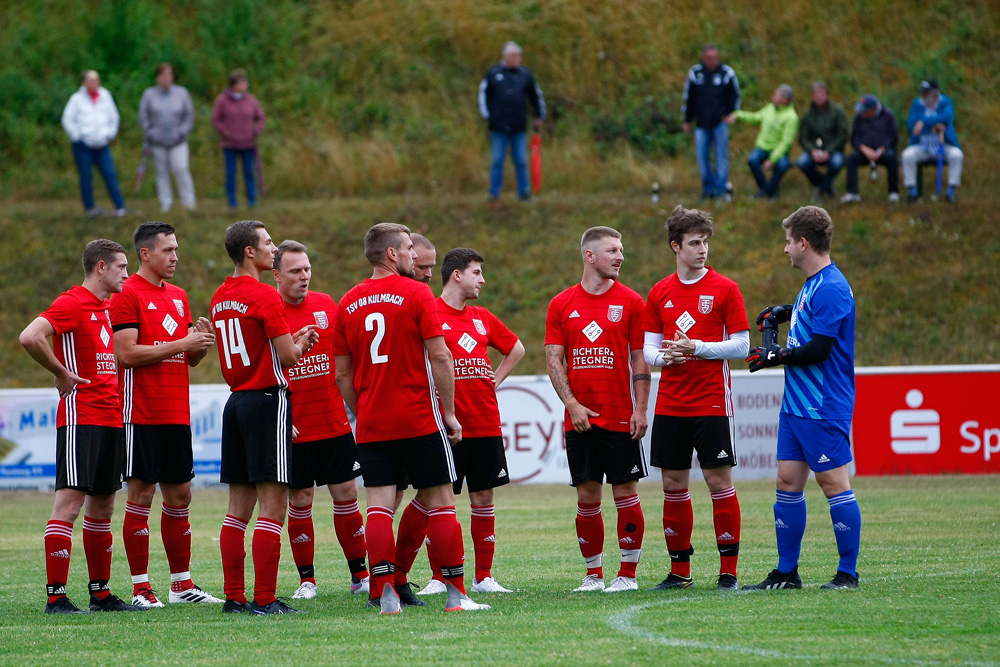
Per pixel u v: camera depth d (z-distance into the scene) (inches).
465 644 676.1
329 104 3400.6
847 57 3427.7
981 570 948.0
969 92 3253.0
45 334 856.3
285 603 879.7
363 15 3708.2
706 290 925.8
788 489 870.4
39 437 1940.2
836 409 849.5
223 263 2632.9
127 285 949.2
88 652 682.2
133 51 3538.4
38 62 3518.7
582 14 3582.7
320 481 989.2
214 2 3688.5
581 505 943.0
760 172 2689.5
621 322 940.0
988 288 2426.2
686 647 648.4
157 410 937.5
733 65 3427.7
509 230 2714.1
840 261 2522.1
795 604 784.3
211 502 1752.0
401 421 806.5
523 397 1925.4
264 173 3144.7
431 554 960.9
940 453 1877.5
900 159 2994.6
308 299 1015.0
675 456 920.9
